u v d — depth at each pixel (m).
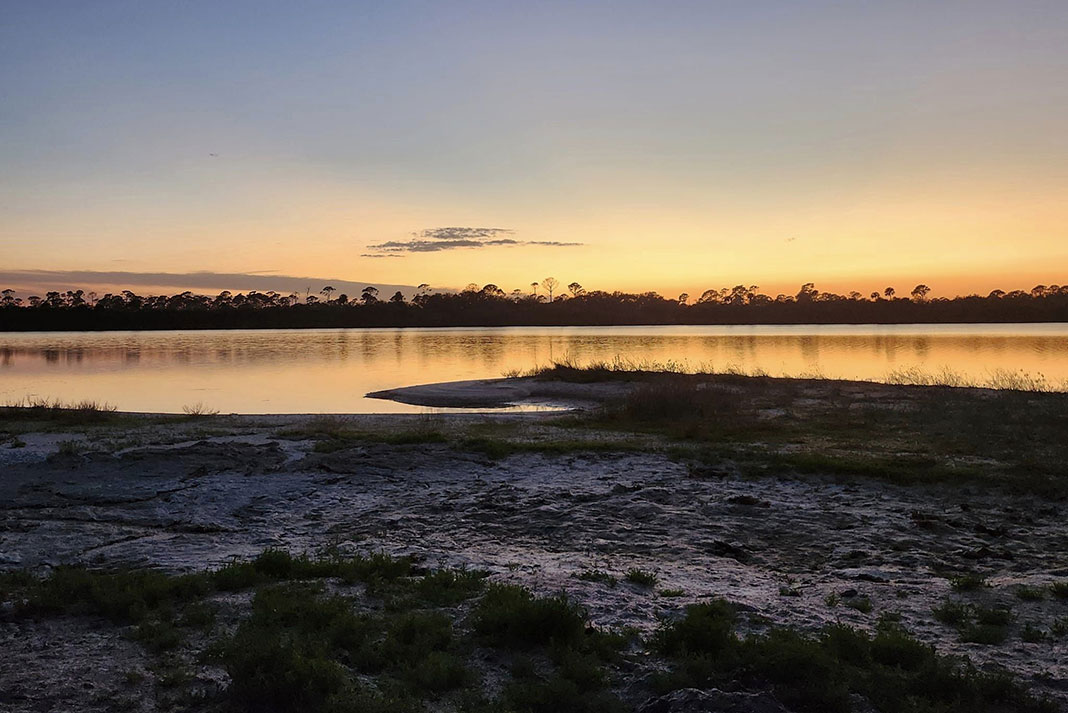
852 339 88.19
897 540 8.96
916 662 5.14
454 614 6.13
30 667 5.09
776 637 5.35
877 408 22.28
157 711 4.45
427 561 7.97
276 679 4.56
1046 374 37.88
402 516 10.34
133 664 5.16
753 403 24.25
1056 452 14.40
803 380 31.25
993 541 8.94
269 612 5.89
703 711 4.23
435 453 14.33
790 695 4.60
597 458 14.23
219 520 10.23
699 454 14.34
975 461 13.83
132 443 16.12
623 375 33.91
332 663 4.84
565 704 4.50
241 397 32.69
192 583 6.75
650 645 5.41
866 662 5.15
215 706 4.52
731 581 7.38
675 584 7.18
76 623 6.04
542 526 9.71
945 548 8.68
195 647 5.48
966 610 6.38
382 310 182.00
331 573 7.35
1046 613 6.34
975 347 66.75
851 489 11.67
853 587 7.14
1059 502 10.80
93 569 7.71
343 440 16.22
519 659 5.18
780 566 8.16
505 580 7.04
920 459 13.71
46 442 16.67
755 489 11.70
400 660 5.18
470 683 4.86
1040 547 8.70
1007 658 5.35
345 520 10.21
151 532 9.55
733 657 5.04
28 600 6.43
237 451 14.55
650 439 17.11
